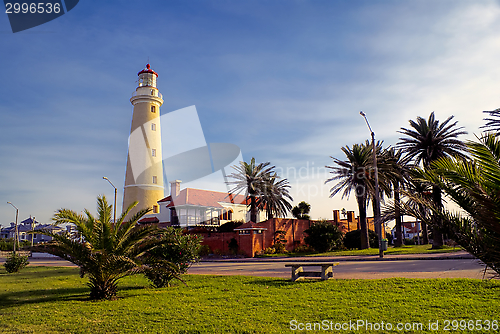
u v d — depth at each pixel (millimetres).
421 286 10195
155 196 33969
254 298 9742
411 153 33812
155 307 8906
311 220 44250
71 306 9219
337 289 10586
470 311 7258
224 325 6945
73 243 10219
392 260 23266
